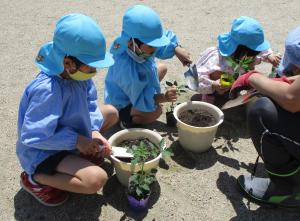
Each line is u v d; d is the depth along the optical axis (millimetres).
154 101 3221
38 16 5086
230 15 5336
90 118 2654
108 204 2654
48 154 2488
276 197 2637
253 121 2533
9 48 4359
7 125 3279
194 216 2604
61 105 2361
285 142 2439
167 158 3045
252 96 2734
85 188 2439
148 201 2680
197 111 3193
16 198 2658
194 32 4836
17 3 5418
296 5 5738
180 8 5465
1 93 3643
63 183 2463
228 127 3432
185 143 3064
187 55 3346
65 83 2387
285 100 2281
